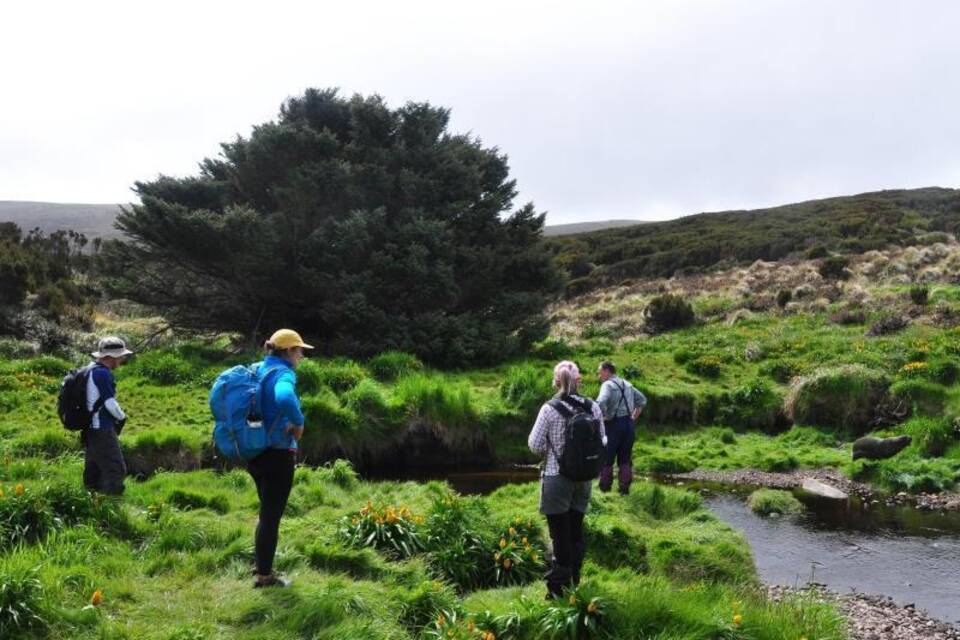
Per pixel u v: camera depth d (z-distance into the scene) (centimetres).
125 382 1527
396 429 1448
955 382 1650
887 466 1387
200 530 716
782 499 1222
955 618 796
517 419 1554
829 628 634
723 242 4325
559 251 5350
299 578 629
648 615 568
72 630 497
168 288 1992
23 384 1427
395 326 1888
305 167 1853
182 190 1950
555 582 604
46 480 753
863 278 3016
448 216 2095
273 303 1998
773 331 2395
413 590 618
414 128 2164
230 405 568
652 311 2744
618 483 1060
